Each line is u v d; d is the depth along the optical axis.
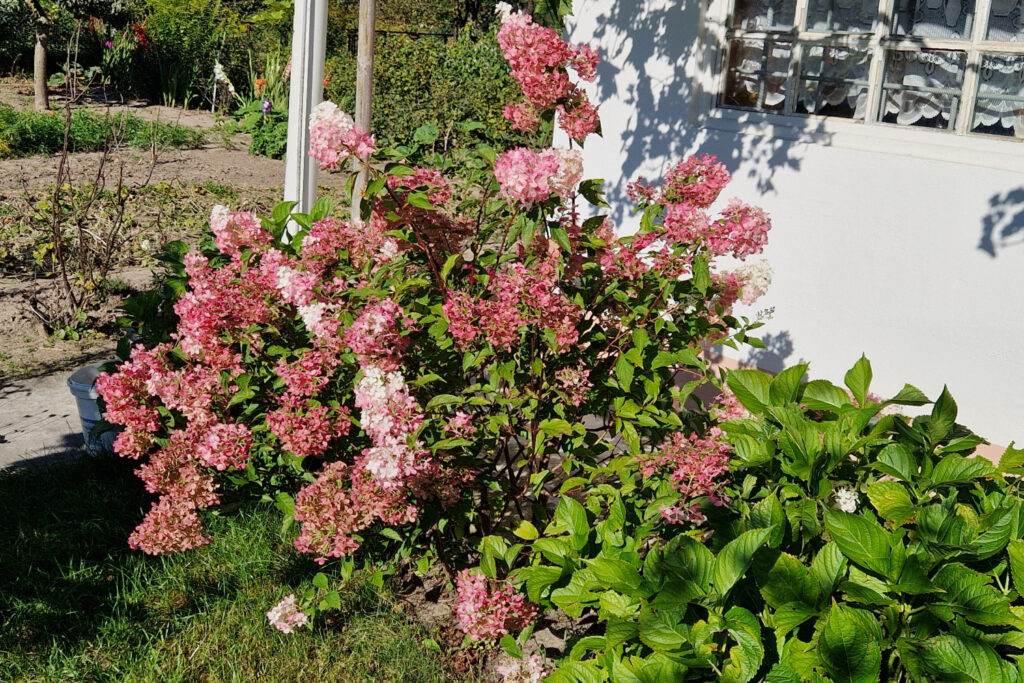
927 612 2.37
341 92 16.41
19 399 6.39
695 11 6.07
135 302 4.62
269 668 3.69
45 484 5.12
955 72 5.09
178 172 13.39
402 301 3.77
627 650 2.73
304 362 3.40
